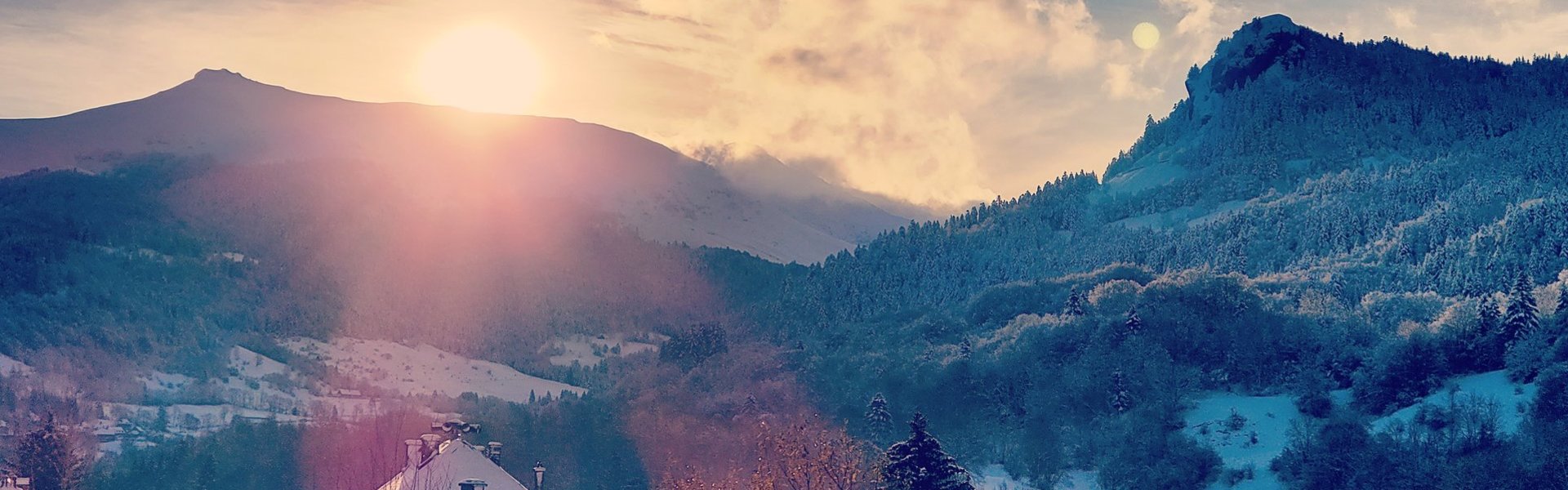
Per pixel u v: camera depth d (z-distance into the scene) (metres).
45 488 185.12
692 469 171.62
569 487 188.75
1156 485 194.00
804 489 103.31
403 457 126.25
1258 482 189.50
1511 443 171.88
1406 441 183.12
